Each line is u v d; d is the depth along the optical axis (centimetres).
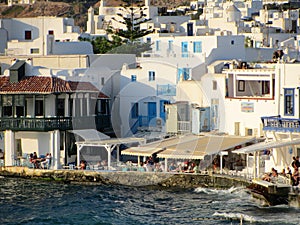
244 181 16612
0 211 15338
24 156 19075
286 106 17338
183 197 16338
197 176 17138
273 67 19188
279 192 15225
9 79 19238
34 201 16150
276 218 14462
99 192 16975
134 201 16075
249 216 14562
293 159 16488
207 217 14700
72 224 14450
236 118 19012
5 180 18338
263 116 18150
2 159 18938
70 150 18988
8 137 18912
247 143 17825
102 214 15075
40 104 18938
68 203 15962
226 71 19438
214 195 16450
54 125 18662
